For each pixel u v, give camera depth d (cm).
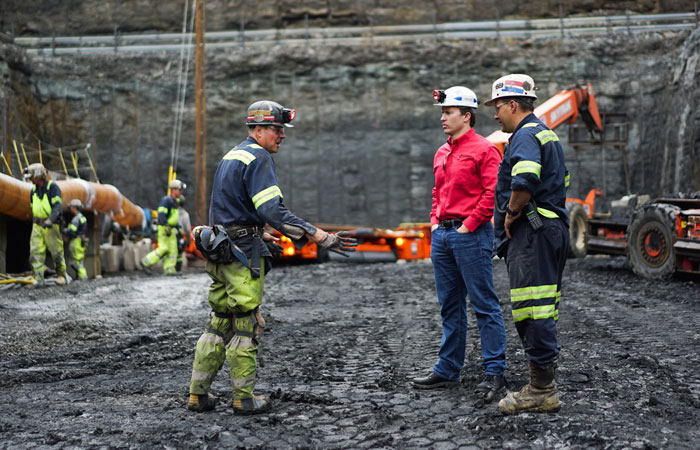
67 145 3362
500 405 377
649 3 3731
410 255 2031
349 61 3456
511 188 370
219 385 460
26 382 476
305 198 3384
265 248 391
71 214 1422
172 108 3444
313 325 749
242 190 388
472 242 433
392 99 3428
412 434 341
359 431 348
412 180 3366
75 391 445
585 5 3756
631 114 3281
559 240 376
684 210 1059
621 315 752
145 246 1936
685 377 452
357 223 3353
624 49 3400
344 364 536
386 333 690
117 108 3434
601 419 352
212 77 3456
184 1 3825
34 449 320
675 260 1052
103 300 946
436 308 871
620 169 3188
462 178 436
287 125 401
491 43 3500
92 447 322
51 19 3847
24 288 1148
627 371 475
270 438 337
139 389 447
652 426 342
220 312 395
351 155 3397
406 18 3788
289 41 3641
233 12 3778
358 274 1394
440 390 441
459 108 439
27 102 3228
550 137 381
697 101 2803
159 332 698
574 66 3381
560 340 610
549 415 363
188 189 3378
